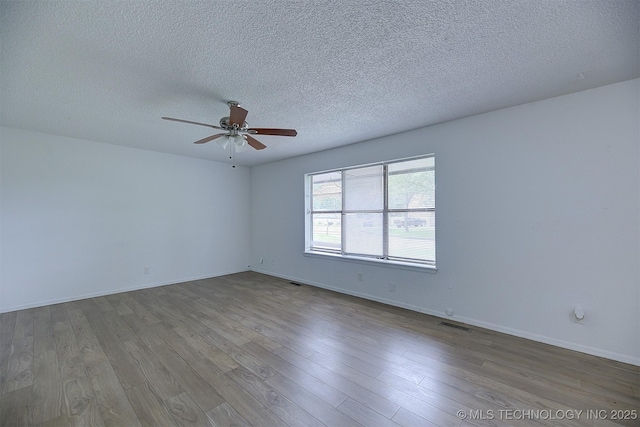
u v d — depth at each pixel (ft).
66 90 7.98
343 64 6.73
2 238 11.54
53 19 5.08
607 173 7.75
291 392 6.41
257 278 17.80
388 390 6.47
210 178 18.21
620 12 4.99
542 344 8.61
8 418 5.56
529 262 8.96
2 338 9.11
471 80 7.51
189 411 5.80
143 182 15.35
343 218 14.82
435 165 11.01
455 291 10.55
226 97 8.49
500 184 9.49
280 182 18.04
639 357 7.38
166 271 16.25
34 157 12.17
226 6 4.83
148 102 8.84
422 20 5.23
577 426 5.33
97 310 11.81
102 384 6.68
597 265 7.89
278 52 6.23
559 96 8.41
